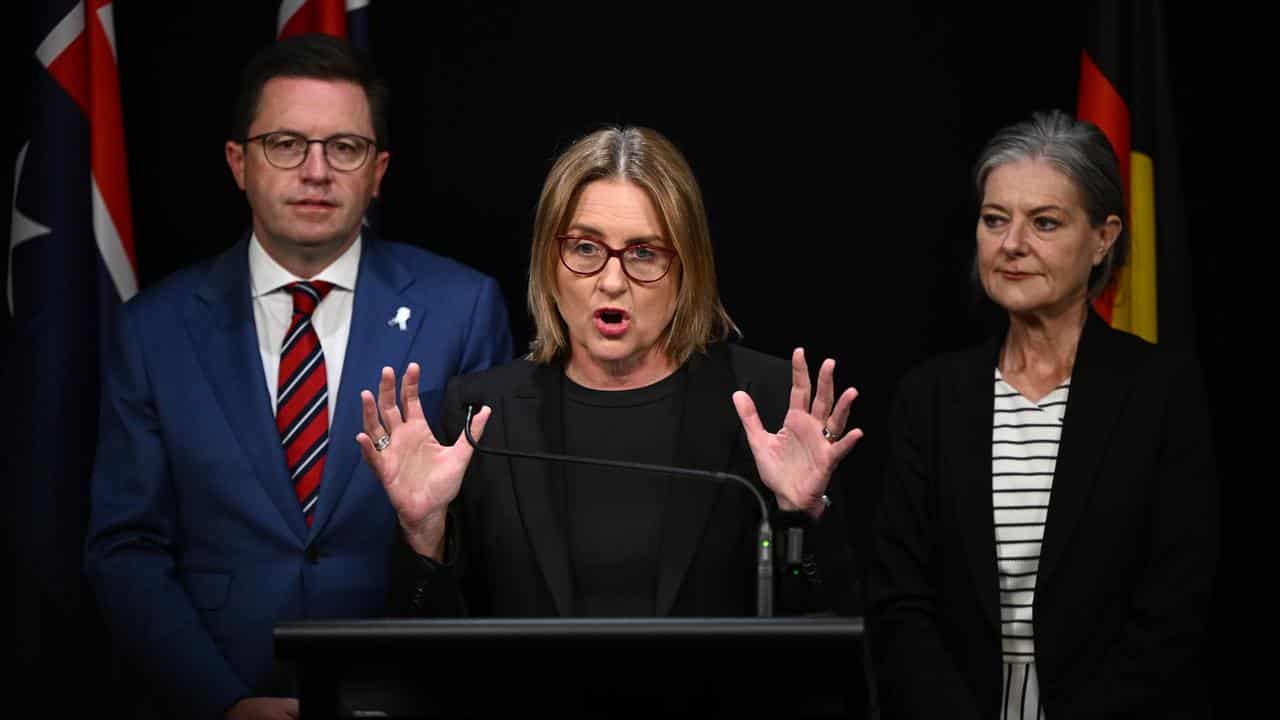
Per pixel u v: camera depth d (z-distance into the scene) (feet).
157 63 44.78
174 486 34.86
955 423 33.58
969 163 45.32
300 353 35.83
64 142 40.98
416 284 37.11
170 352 35.32
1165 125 42.01
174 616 33.17
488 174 45.57
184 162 44.93
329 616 33.96
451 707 19.76
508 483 28.32
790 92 45.52
